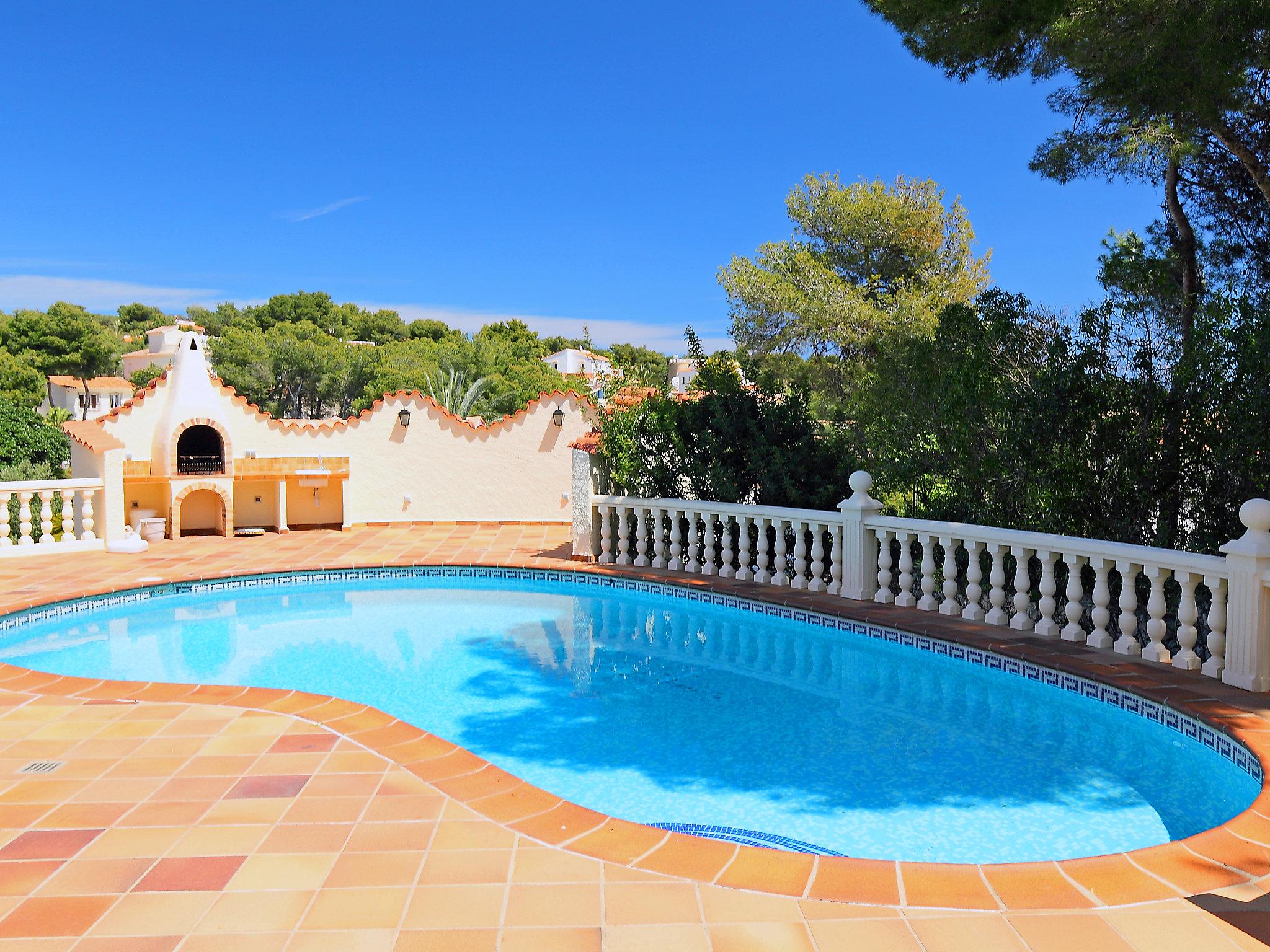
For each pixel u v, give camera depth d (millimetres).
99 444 12609
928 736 5648
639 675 7164
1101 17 7363
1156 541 7375
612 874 3227
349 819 3719
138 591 9914
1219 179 10188
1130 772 5008
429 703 6434
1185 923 2848
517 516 15781
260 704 5430
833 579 8961
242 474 14188
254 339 57531
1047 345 8070
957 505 8469
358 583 11156
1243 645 5406
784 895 3061
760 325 23672
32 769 4328
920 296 23266
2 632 8383
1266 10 6523
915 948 2717
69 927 2846
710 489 11250
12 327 67625
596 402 12484
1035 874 3178
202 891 3096
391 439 15406
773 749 5410
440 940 2779
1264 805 3781
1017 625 7125
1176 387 6988
